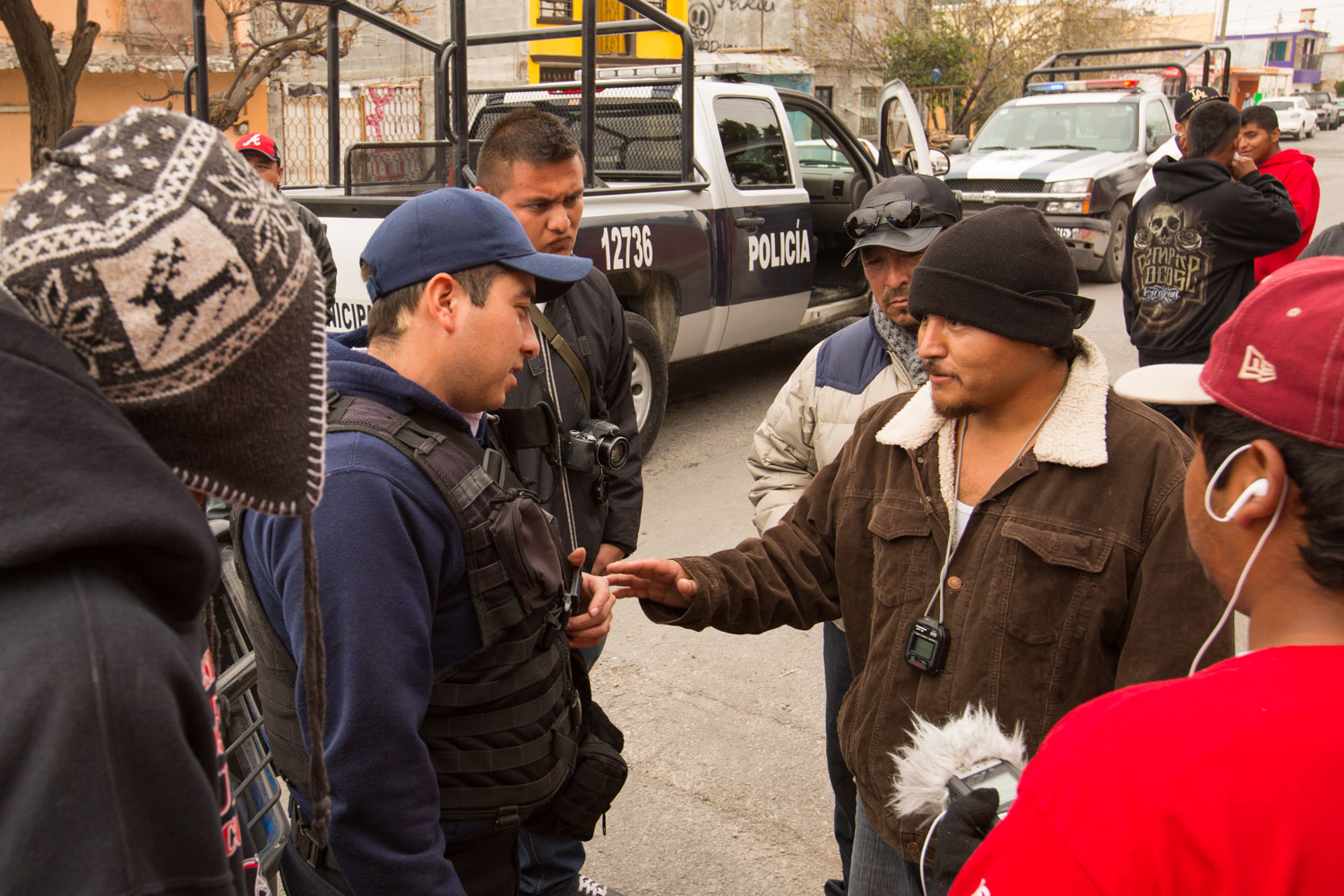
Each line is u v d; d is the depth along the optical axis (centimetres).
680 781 302
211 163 76
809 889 261
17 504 66
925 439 164
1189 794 78
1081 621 150
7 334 68
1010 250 148
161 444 77
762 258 620
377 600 133
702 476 559
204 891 72
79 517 67
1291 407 84
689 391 727
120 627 69
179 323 73
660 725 330
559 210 253
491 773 151
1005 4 2014
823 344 247
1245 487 89
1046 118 1161
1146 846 79
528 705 153
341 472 137
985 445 160
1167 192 408
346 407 146
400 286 154
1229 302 402
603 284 254
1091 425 151
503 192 253
